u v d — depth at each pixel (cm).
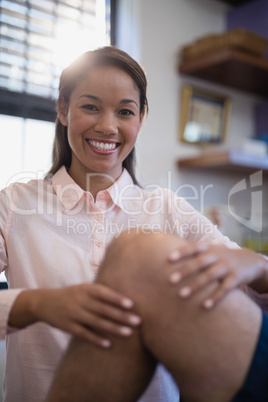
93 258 91
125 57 85
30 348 88
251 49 178
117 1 181
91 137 87
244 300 59
